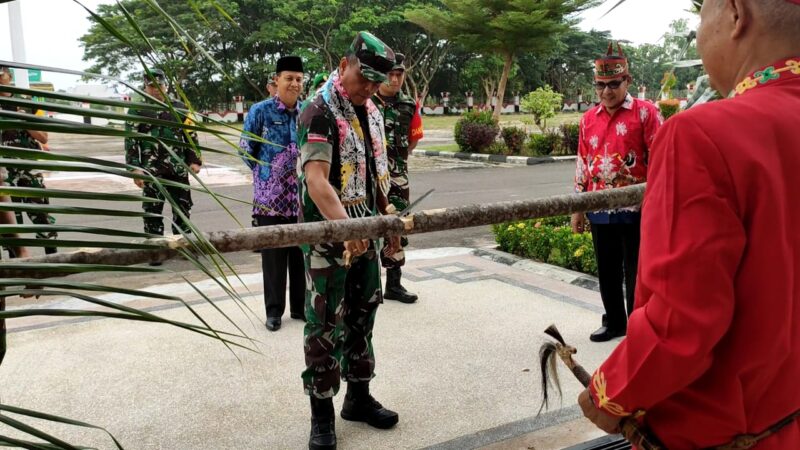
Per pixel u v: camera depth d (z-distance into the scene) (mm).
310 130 2598
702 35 1246
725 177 1049
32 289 1017
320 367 2762
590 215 3971
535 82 47250
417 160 17516
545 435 2920
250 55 35375
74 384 3498
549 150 17500
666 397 1118
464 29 25203
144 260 1440
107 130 969
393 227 1778
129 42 968
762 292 1062
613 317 4062
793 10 1112
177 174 5801
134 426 3045
